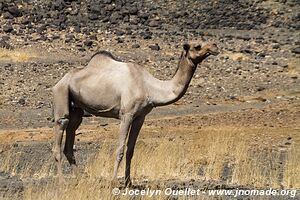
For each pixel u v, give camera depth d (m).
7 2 112.56
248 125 61.91
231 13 127.75
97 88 35.62
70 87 36.22
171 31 114.81
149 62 91.94
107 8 117.94
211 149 45.25
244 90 81.38
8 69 82.31
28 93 74.25
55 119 36.53
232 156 45.56
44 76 80.88
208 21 123.44
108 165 39.94
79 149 50.31
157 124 62.06
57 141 36.38
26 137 56.03
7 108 68.44
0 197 32.97
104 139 54.09
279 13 131.25
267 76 88.38
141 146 45.38
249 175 38.88
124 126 35.09
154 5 125.69
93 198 32.19
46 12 112.69
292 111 68.69
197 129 59.50
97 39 102.75
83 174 39.09
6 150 49.59
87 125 61.56
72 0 118.56
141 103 35.25
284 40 113.88
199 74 86.44
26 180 37.75
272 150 50.47
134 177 39.16
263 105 73.25
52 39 99.75
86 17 114.25
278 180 39.50
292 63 96.06
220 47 104.06
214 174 40.03
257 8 132.00
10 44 94.94
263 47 106.88
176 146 44.66
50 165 42.88
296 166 39.84
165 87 35.41
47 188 33.62
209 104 73.56
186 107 71.62
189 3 128.88
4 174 40.22
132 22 116.06
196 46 34.78
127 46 100.38
